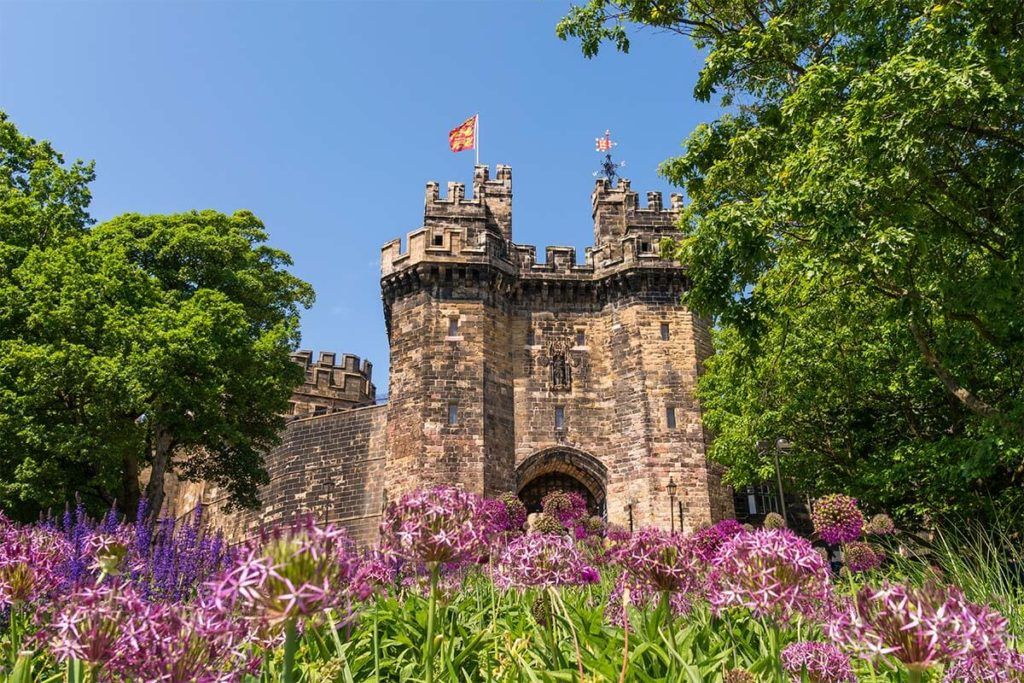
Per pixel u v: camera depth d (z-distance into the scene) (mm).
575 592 7941
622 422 45031
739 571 4129
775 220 17578
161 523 8453
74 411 29594
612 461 44781
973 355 21922
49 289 29781
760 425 32969
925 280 19047
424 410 42656
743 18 23812
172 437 36156
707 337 46938
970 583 8336
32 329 29938
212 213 40750
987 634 3346
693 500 42438
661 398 44500
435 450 41938
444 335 44406
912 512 29359
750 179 22734
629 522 42812
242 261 40312
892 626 3344
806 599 4000
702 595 5191
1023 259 16484
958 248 19391
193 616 3504
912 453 27203
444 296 45188
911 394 28734
